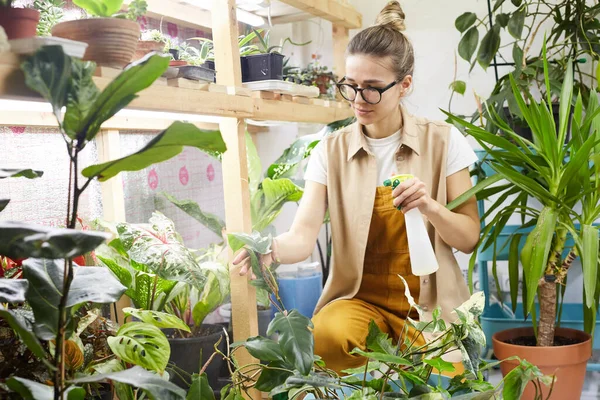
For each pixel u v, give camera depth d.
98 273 1.02
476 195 2.04
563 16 2.65
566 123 1.83
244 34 2.63
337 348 1.72
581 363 1.87
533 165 1.85
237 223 1.77
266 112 1.93
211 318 2.36
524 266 1.82
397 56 1.75
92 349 1.26
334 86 2.66
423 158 1.88
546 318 1.94
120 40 1.19
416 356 1.45
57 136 1.78
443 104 2.89
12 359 1.10
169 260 1.53
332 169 1.97
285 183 2.20
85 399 1.21
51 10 1.27
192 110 1.47
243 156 1.77
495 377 2.37
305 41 3.09
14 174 0.91
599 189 1.83
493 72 2.79
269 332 1.27
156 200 2.24
